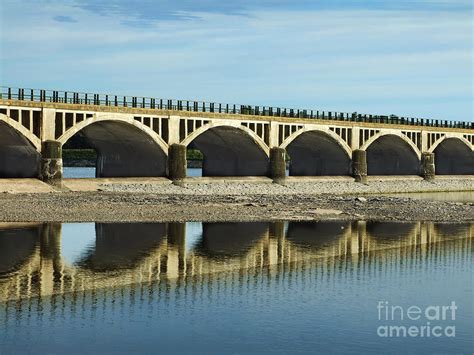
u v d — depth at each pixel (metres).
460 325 26.06
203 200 70.81
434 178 122.25
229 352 22.69
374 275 34.72
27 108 70.81
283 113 100.44
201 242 43.91
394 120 118.50
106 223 51.56
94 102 77.44
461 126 132.25
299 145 113.06
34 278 32.16
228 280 32.94
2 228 47.44
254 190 90.00
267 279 33.34
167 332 24.55
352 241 46.00
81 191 73.19
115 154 90.88
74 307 27.42
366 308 28.19
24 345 22.91
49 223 50.53
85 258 37.31
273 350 22.98
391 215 62.62
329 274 34.81
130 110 79.81
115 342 23.39
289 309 27.83
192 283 32.03
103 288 30.59
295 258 39.06
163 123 84.56
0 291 29.67
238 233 48.56
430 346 23.70
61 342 23.25
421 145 120.88
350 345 23.64
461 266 37.44
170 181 83.94
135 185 79.75
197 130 87.12
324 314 27.22
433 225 56.34
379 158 126.75
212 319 26.22
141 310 27.19
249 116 93.38
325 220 57.81
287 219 57.50
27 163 75.06
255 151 97.12
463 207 72.06
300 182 99.31
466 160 136.25
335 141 106.44
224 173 103.00
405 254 41.19
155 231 48.38
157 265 36.03
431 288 31.89
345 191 101.50
